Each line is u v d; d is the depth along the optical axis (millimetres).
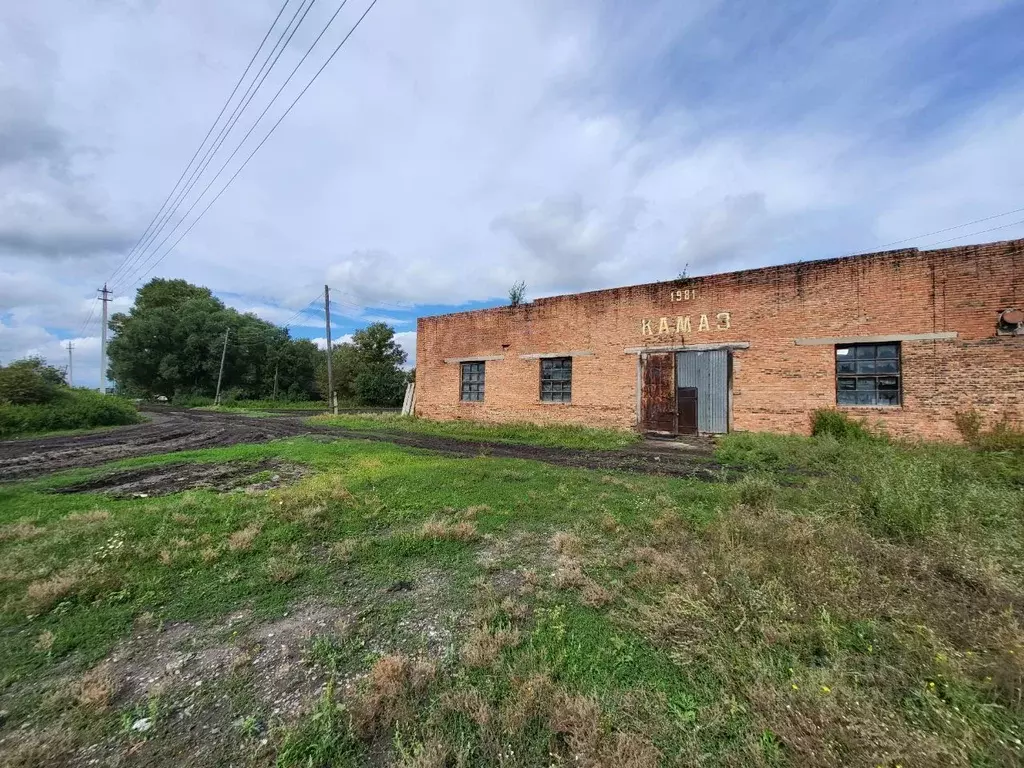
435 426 16969
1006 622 2775
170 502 6215
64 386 25344
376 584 3887
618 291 14406
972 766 1810
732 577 3371
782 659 2592
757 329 11984
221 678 2684
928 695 2152
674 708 2299
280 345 52312
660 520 5078
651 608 3211
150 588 3795
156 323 44438
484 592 3633
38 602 3455
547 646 2873
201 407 40531
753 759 1941
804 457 8758
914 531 4227
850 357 10891
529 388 16312
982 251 9414
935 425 9734
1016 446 8180
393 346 49000
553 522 5395
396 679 2559
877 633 2740
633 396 14008
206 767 2041
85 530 5012
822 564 3572
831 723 2012
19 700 2498
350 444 12328
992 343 9289
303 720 2312
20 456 11250
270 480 7918
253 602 3596
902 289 10180
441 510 5898
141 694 2549
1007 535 4121
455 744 2102
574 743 2061
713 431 12578
